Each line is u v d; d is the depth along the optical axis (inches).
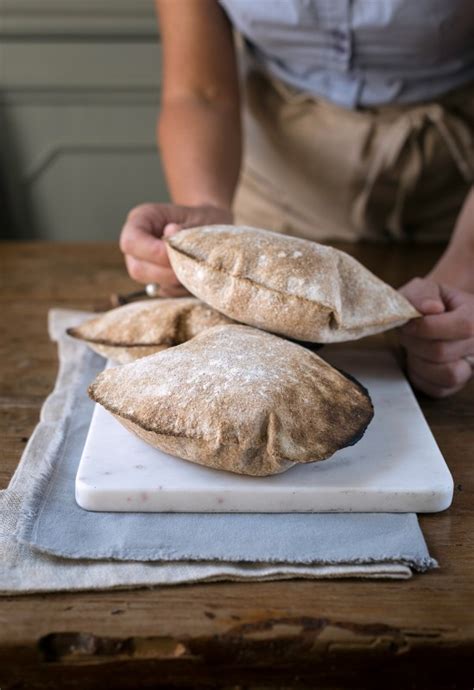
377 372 28.4
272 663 18.5
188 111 39.6
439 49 37.5
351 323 24.2
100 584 19.4
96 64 70.2
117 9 67.8
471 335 26.2
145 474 21.9
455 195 44.9
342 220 45.8
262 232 25.5
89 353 30.7
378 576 19.8
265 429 20.8
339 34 37.9
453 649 18.4
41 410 27.4
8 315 36.0
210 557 20.0
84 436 25.1
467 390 29.0
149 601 19.1
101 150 74.0
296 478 21.8
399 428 24.4
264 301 23.9
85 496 21.5
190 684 18.8
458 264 31.9
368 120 41.1
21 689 18.8
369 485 21.6
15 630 18.4
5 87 70.7
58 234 77.5
